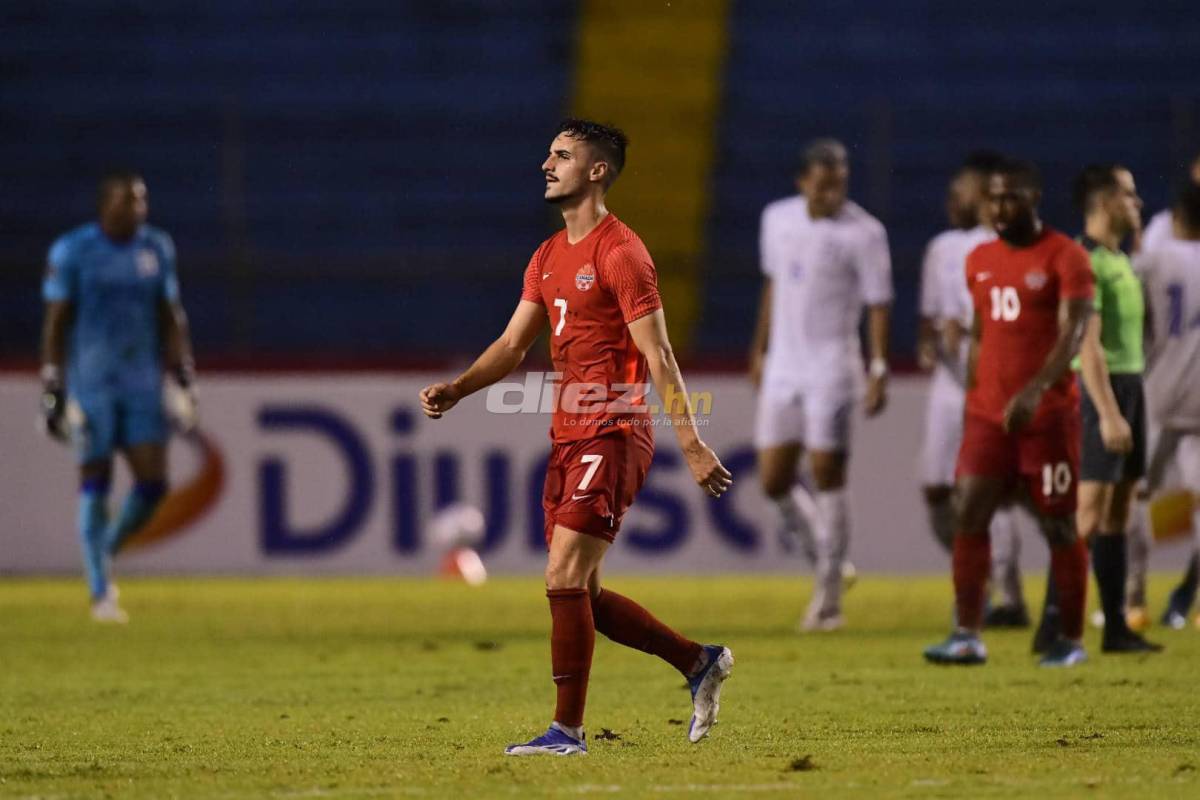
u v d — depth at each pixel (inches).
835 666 1205.7
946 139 2763.3
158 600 1851.6
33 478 2145.7
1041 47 2898.6
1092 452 1218.0
